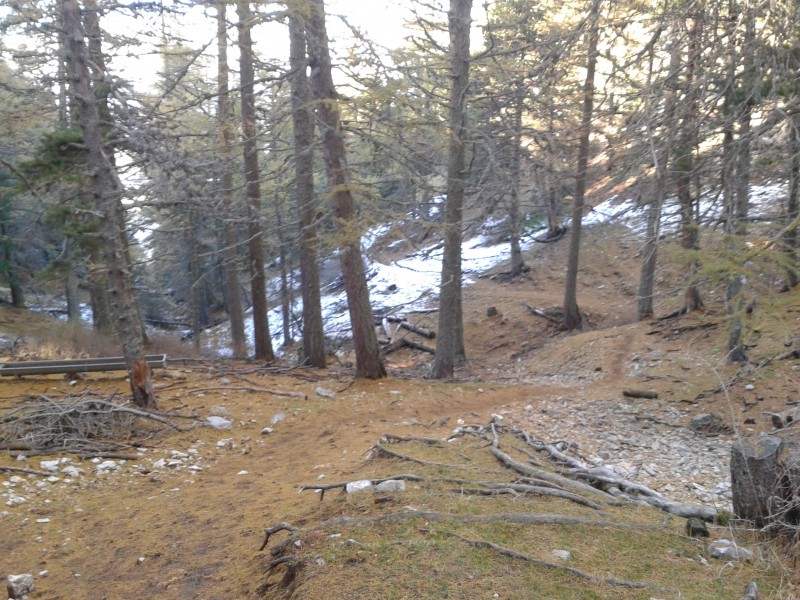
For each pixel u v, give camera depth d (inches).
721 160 233.3
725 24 255.1
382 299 1267.2
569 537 182.2
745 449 190.2
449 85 638.5
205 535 233.1
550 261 1245.7
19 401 406.6
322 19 467.2
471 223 557.6
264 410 449.7
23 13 357.1
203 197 405.7
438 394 514.3
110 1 370.6
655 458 382.9
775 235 196.4
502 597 146.8
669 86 248.4
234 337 812.0
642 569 164.2
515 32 643.5
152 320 1541.6
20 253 1152.2
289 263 1149.1
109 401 411.8
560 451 339.6
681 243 227.0
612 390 564.1
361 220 448.8
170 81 468.8
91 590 199.6
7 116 501.7
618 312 969.5
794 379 466.0
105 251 390.9
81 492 291.6
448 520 190.7
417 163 524.7
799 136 205.2
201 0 361.1
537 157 622.2
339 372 628.4
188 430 391.2
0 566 218.4
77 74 361.7
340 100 436.1
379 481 236.4
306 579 160.9
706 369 546.9
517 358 878.4
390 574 157.8
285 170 567.2
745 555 171.0
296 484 283.7
